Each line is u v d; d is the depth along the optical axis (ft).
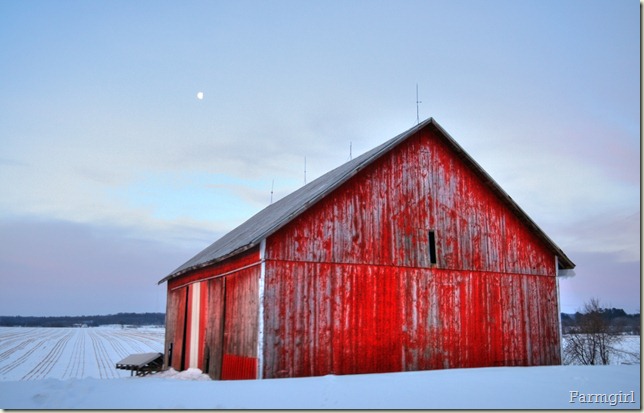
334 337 49.96
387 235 55.01
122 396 27.96
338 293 51.06
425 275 56.18
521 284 61.82
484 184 62.28
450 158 61.05
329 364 49.16
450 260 58.03
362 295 52.21
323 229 51.62
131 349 204.85
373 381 31.99
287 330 48.01
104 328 519.60
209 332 61.93
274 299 48.01
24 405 26.43
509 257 61.87
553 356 62.03
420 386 30.22
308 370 48.08
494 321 59.06
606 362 103.86
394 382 31.55
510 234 62.64
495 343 58.49
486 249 60.59
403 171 57.57
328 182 59.21
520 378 33.83
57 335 333.83
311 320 49.24
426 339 54.60
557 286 64.23
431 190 58.85
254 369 47.09
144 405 25.94
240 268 53.42
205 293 65.31
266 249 48.60
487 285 59.62
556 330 63.00
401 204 56.65
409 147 58.65
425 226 57.52
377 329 52.21
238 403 26.21
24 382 33.04
